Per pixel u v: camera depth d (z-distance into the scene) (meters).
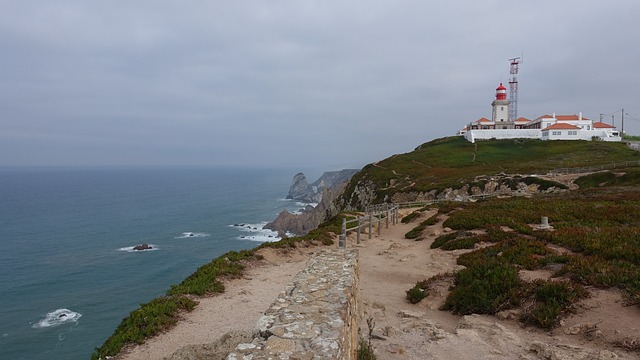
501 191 51.91
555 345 7.43
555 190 47.75
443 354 7.63
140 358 8.24
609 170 50.94
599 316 8.09
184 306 11.01
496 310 9.51
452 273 12.89
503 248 14.30
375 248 20.55
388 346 8.10
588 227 17.05
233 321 10.11
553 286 9.21
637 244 12.12
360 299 10.90
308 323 5.45
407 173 75.38
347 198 78.69
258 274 14.92
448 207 30.39
